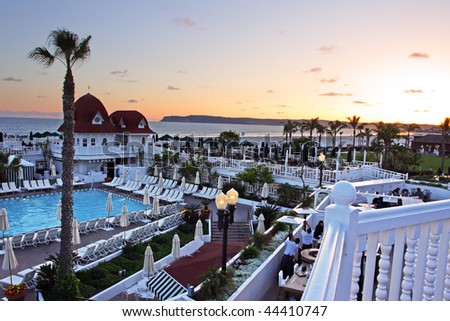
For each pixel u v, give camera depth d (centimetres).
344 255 283
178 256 1544
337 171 2588
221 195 945
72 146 1296
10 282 1352
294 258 998
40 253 1752
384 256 315
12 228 2217
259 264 1033
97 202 2900
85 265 1595
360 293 446
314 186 2609
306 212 1414
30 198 2895
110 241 1767
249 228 2209
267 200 2603
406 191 2527
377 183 2447
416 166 4700
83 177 3475
